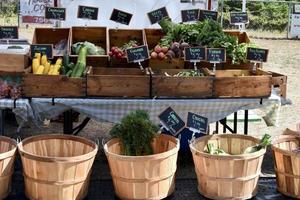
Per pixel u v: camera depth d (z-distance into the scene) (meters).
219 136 4.52
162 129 4.66
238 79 4.44
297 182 4.19
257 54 4.89
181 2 6.33
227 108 4.48
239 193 4.13
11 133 5.88
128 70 4.70
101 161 5.00
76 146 4.31
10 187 4.19
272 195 4.31
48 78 4.30
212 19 5.45
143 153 4.19
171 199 4.22
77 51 5.01
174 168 4.16
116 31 5.50
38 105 4.33
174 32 5.20
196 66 4.94
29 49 4.72
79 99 4.35
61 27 5.88
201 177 4.23
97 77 4.34
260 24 16.27
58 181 3.89
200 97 4.45
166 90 4.40
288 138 4.48
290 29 15.01
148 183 3.99
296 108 7.43
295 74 9.81
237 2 15.41
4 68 4.43
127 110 4.39
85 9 5.53
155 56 4.87
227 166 4.05
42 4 6.55
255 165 4.14
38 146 4.28
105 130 6.17
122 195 4.08
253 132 6.27
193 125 4.44
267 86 4.48
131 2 6.26
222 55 4.73
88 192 4.25
